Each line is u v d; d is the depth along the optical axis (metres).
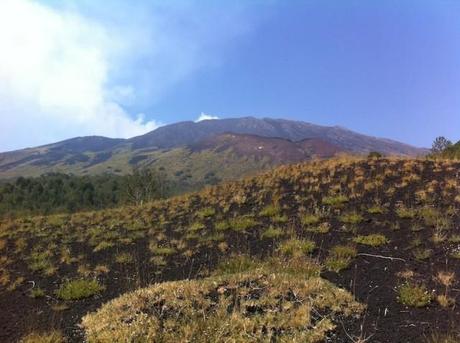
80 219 20.14
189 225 15.96
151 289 8.66
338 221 13.92
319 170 20.02
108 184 66.19
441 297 8.31
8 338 8.20
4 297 10.70
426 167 18.62
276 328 7.34
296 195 17.42
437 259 10.39
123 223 18.14
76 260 13.38
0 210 42.94
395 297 8.67
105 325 7.64
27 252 15.06
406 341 7.05
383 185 16.86
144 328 7.33
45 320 8.90
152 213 19.27
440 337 7.07
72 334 8.04
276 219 14.69
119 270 12.05
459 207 13.88
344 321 7.66
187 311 7.79
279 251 11.77
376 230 12.76
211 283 8.85
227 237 13.91
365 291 9.02
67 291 10.30
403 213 13.62
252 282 8.87
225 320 7.50
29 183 65.81
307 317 7.49
